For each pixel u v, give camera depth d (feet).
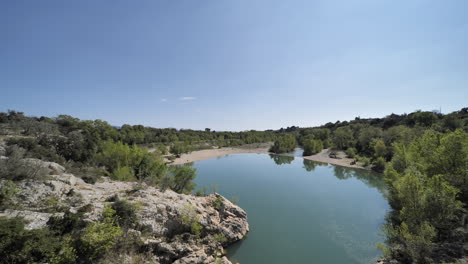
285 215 88.89
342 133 305.53
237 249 62.39
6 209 38.83
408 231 53.98
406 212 58.44
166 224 54.60
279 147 332.39
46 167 66.39
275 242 66.80
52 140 106.63
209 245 55.88
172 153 270.87
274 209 95.96
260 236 70.49
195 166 214.28
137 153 122.72
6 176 49.42
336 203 104.01
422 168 80.12
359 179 158.20
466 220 57.72
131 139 298.15
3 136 105.81
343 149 297.53
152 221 52.13
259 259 57.93
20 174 52.42
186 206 62.39
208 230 60.59
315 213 91.25
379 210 93.56
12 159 55.67
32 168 56.95
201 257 49.44
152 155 139.85
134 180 96.63
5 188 42.09
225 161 252.62
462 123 207.21
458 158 70.38
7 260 27.02
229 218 70.59
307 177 165.17
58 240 33.81
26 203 43.80
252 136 469.98
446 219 54.95
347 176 169.07
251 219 84.38
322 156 270.26
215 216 69.26
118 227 41.86
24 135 116.78
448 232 54.60
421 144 100.12
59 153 103.30
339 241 67.77
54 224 36.68
